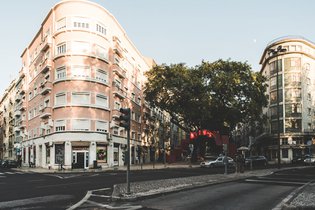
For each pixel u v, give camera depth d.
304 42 63.31
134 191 12.63
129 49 52.34
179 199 11.02
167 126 77.69
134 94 54.78
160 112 73.94
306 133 59.84
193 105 44.16
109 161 40.81
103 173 27.97
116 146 44.00
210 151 56.84
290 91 62.00
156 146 69.62
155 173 26.36
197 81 44.16
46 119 41.53
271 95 65.31
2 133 85.62
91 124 38.66
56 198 11.48
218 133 48.44
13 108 70.38
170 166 39.75
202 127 48.53
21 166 48.78
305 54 63.00
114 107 43.41
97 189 14.29
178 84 44.75
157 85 46.53
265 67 71.19
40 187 15.55
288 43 63.34
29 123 52.03
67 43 39.00
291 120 61.34
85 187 15.23
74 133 37.69
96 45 40.12
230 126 47.94
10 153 72.75
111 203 10.37
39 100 46.16
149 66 67.94
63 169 35.97
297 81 62.12
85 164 37.59
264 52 69.75
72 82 38.41
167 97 46.97
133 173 27.05
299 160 49.56
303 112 61.31
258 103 46.59
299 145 59.66
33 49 52.34
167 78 46.56
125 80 49.38
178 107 45.66
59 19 40.12
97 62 40.09
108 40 42.47
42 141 43.22
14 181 19.78
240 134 93.56
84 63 38.97
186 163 48.66
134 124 54.53
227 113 44.38
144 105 61.00
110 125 41.69
